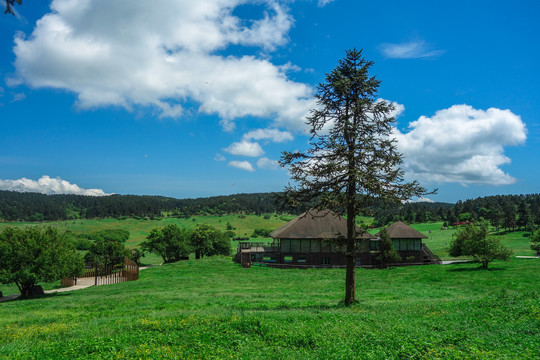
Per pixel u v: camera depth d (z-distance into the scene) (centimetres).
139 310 2077
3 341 1390
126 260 4469
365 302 2208
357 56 2170
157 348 1174
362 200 2014
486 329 1298
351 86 2144
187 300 2452
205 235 8731
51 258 3322
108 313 2016
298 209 2170
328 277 4138
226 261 6000
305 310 1853
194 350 1178
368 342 1176
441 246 9988
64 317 1917
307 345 1220
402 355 1034
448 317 1547
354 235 2133
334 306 2073
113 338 1309
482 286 2981
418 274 4084
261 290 3053
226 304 2230
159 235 7331
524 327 1261
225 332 1376
